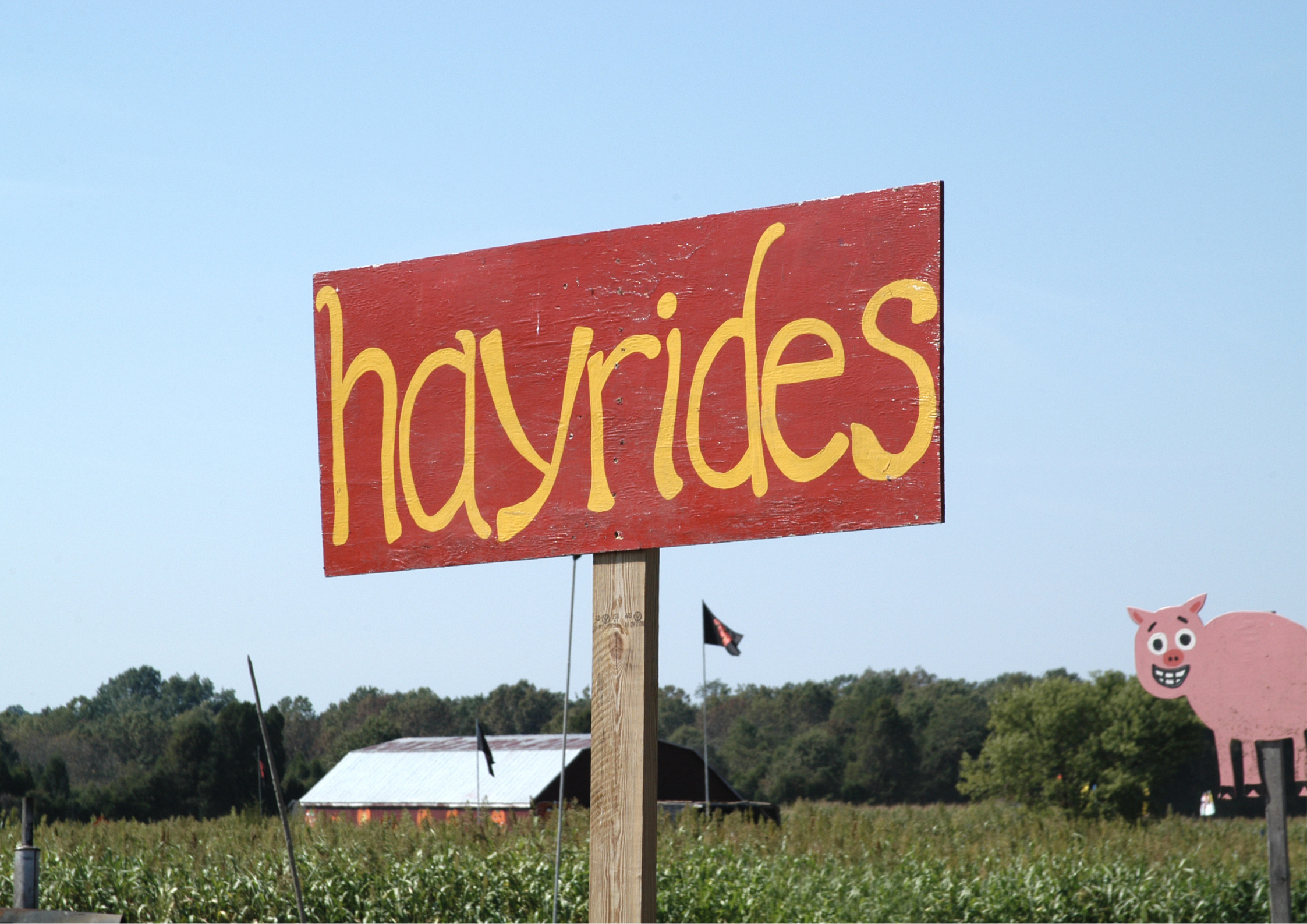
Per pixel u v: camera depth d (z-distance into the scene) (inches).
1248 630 342.6
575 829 591.5
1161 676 351.9
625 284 154.6
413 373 167.6
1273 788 334.3
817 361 141.7
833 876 538.6
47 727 3329.2
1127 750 1766.7
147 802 1883.6
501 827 615.2
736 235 148.6
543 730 3779.5
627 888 139.3
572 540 152.5
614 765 144.1
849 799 3137.3
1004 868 553.9
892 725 3230.8
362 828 629.3
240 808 1913.1
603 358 154.7
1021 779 1860.2
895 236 139.1
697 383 148.2
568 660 170.2
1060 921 520.1
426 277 168.7
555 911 180.1
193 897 496.1
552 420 156.9
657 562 150.3
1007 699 1999.3
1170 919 526.3
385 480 167.5
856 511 137.0
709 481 145.6
